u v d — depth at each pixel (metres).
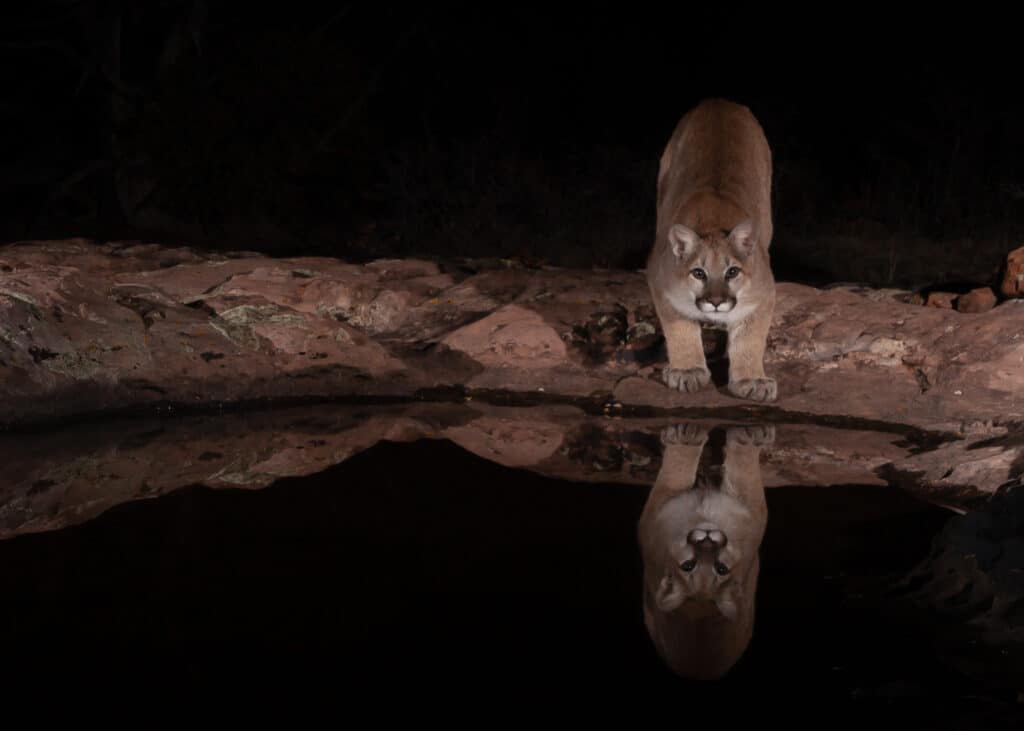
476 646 3.06
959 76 18.39
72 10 15.39
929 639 3.11
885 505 4.36
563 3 20.75
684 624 3.22
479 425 5.73
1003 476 4.57
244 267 8.27
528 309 7.27
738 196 6.26
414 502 4.40
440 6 19.77
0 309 5.89
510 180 14.62
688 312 6.07
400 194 15.05
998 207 14.13
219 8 17.19
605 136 18.64
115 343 6.14
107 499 4.43
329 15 19.27
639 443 5.34
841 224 13.73
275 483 4.66
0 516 4.21
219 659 2.99
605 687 2.86
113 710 2.72
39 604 3.35
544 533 4.00
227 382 6.21
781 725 2.63
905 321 6.55
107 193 15.64
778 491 4.55
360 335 6.73
